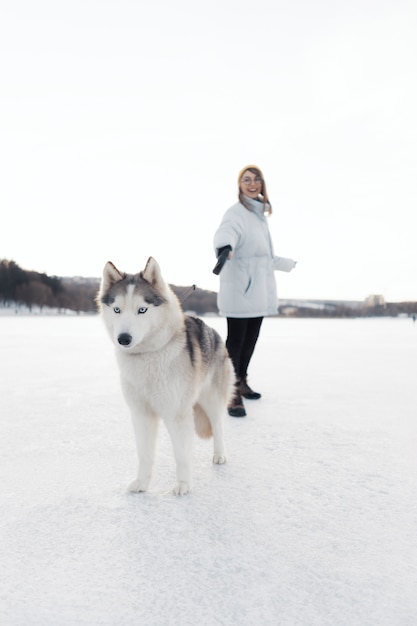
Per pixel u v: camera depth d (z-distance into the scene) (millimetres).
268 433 3566
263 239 4543
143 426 2479
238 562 1685
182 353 2482
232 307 4473
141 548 1787
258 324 4758
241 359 4887
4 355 9438
